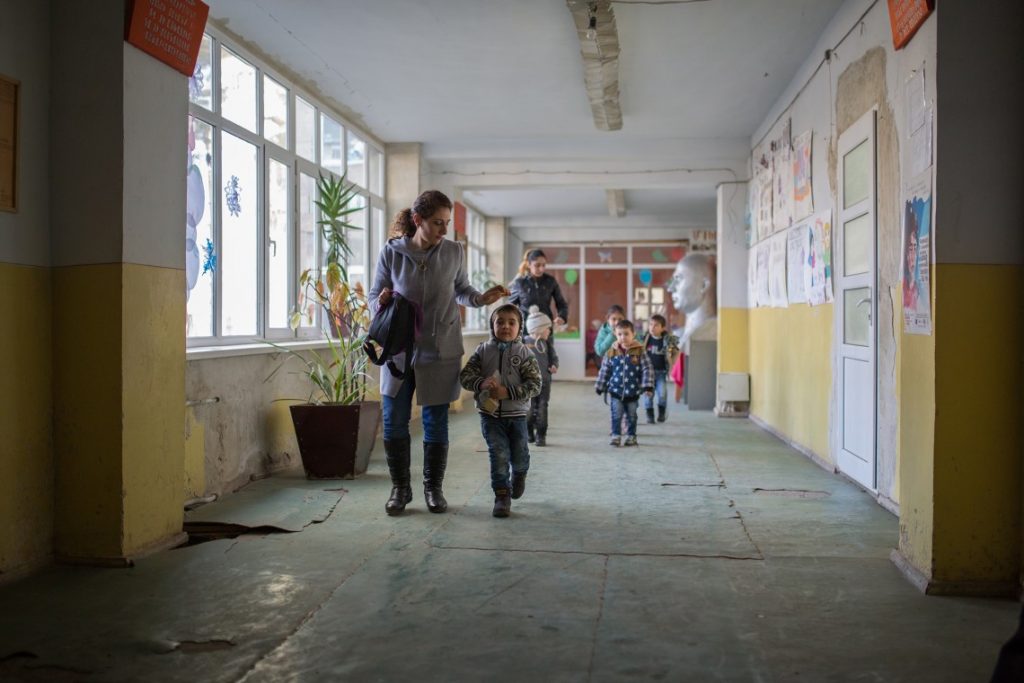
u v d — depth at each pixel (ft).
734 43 19.88
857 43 16.69
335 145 24.70
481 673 7.70
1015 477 9.80
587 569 10.87
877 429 15.26
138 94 11.32
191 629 8.81
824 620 9.04
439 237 13.58
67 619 9.11
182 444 12.48
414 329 13.50
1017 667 5.10
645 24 18.49
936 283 9.87
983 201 9.80
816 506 14.66
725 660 7.98
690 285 40.37
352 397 17.88
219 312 16.55
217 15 16.96
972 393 9.84
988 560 9.86
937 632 8.70
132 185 11.18
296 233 20.94
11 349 10.50
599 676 7.63
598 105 23.79
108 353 11.01
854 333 17.06
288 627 8.86
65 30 11.09
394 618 9.11
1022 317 9.79
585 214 50.39
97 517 11.07
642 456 20.35
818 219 19.95
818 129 19.94
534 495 15.53
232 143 17.44
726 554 11.57
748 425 27.35
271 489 16.03
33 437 10.85
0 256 10.32
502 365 14.02
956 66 9.77
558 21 17.99
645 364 22.72
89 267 11.04
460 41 19.15
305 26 17.89
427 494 14.15
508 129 28.07
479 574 10.65
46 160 11.10
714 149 30.17
